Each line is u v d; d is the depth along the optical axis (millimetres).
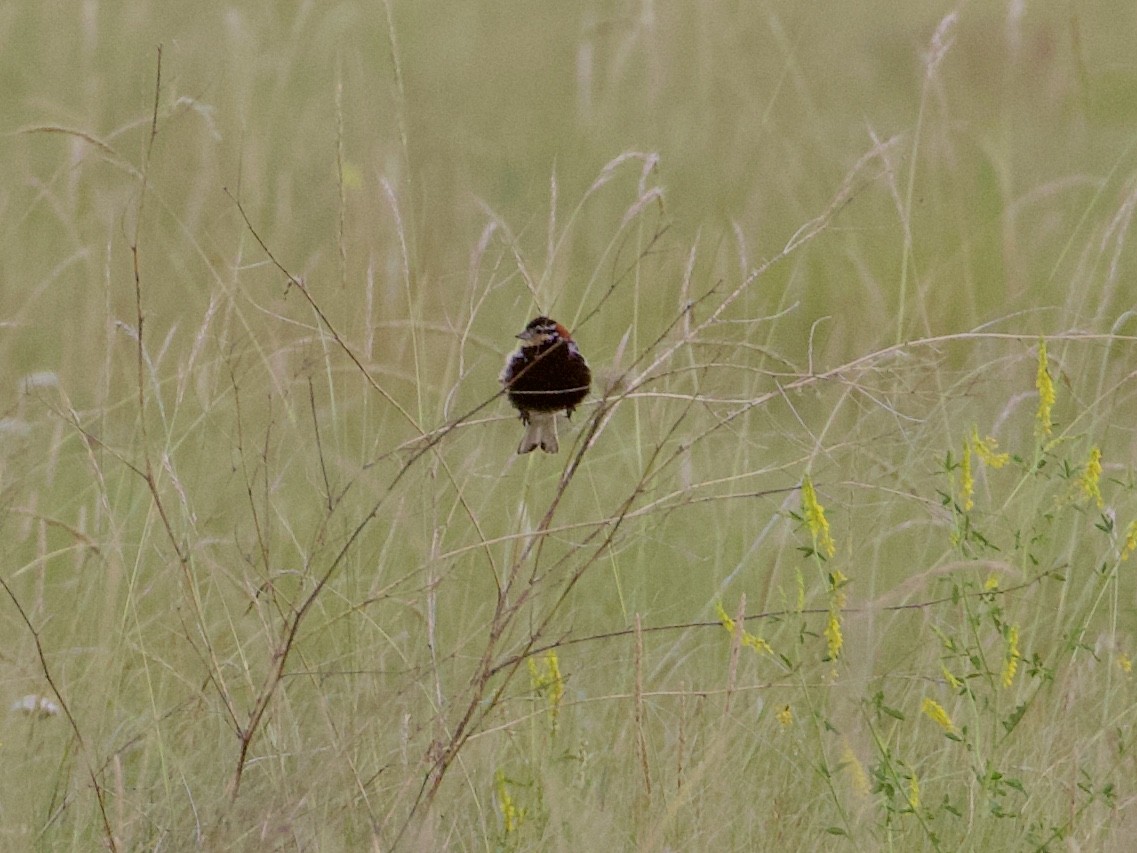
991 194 17766
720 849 7422
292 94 20984
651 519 10367
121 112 20438
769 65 23547
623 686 9062
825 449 8930
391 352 12828
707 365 7633
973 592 8031
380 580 9312
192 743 8508
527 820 7656
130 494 10969
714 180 17859
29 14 25875
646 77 19078
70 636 9461
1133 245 16438
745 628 9656
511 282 13547
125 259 15250
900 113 21891
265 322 11680
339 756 7488
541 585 9617
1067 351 11375
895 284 15602
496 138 21875
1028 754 7965
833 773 7656
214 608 9805
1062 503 8312
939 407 10508
